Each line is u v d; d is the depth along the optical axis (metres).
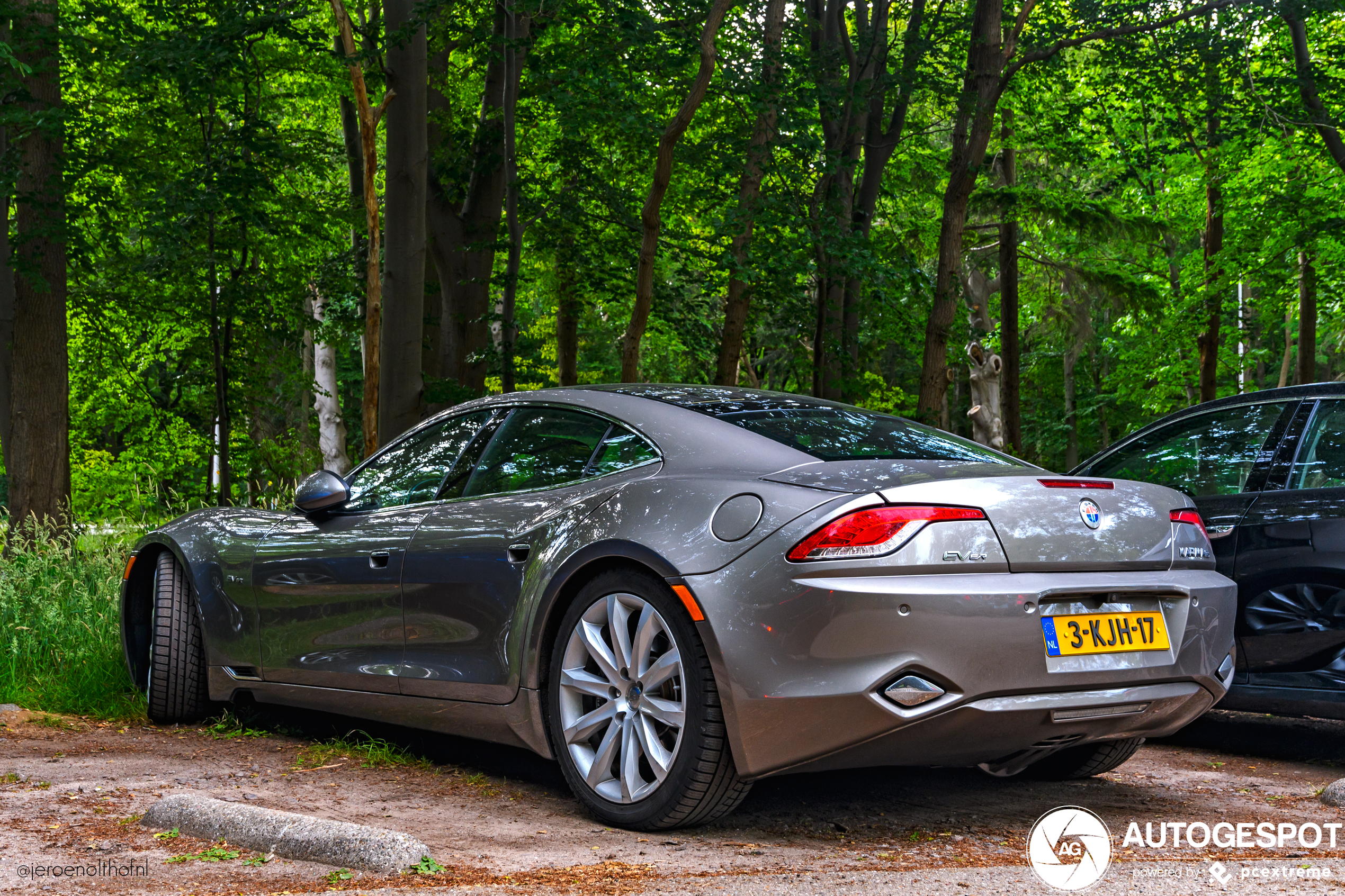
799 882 2.72
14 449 13.11
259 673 4.86
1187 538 3.65
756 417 3.84
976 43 15.89
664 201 16.78
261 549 4.89
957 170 16.20
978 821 3.62
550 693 3.63
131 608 5.72
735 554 3.22
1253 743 5.55
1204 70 16.06
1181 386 31.08
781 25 15.06
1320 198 20.66
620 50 12.70
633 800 3.35
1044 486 3.37
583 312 21.55
